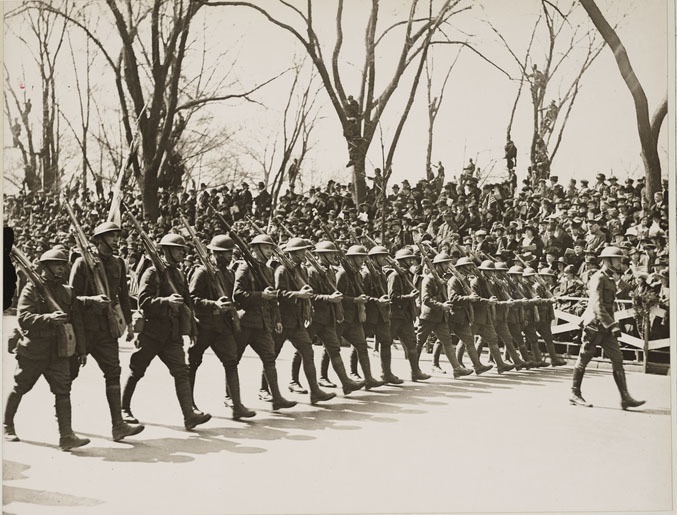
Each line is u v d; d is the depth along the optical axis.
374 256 11.33
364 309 10.60
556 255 14.62
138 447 7.36
